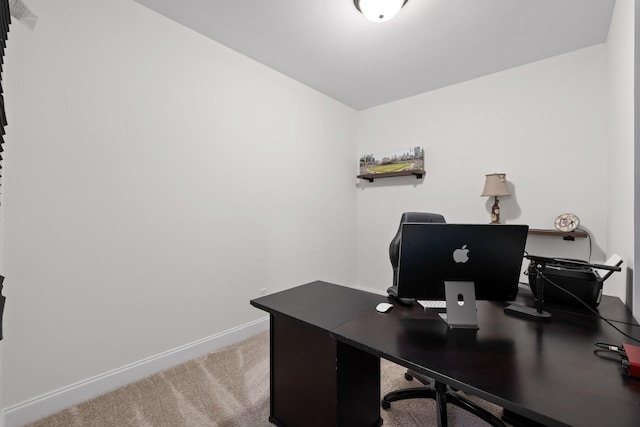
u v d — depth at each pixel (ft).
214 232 7.52
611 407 2.20
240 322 8.11
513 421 4.91
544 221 8.28
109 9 5.73
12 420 4.68
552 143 8.16
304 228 10.12
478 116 9.42
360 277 12.37
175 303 6.77
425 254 3.90
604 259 7.43
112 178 5.77
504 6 6.08
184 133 6.89
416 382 6.11
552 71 8.14
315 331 4.15
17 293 4.75
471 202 9.59
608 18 6.46
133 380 6.04
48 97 5.02
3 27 3.35
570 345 3.24
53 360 5.12
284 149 9.36
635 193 4.47
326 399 4.14
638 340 3.36
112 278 5.80
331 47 7.73
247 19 6.63
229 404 5.44
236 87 7.97
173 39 6.68
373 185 11.99
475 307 3.82
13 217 4.70
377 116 11.90
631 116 4.68
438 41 7.41
